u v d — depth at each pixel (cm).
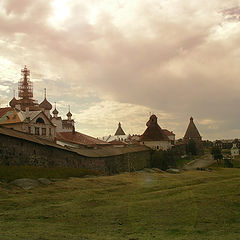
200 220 2095
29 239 1499
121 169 7919
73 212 2267
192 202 2608
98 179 4447
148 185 3984
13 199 2609
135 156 9050
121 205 2567
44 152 4956
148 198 2953
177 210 2369
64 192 3194
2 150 3978
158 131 13475
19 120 7706
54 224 1928
